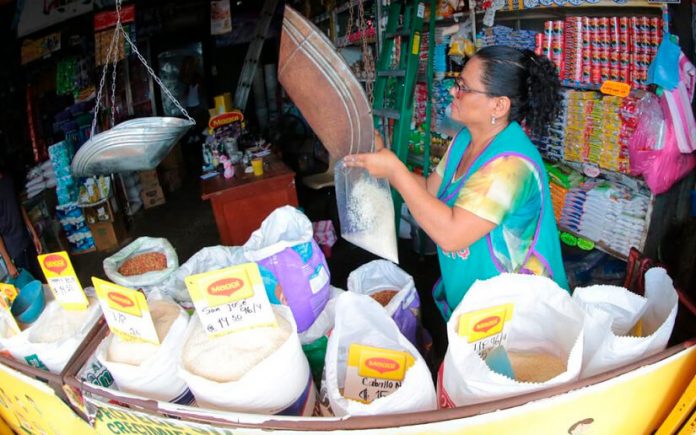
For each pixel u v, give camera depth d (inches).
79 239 160.2
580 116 84.4
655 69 64.6
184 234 171.2
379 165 43.3
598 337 32.4
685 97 66.0
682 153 68.9
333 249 138.7
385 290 56.4
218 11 239.9
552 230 49.8
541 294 34.2
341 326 38.3
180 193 211.5
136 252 70.0
